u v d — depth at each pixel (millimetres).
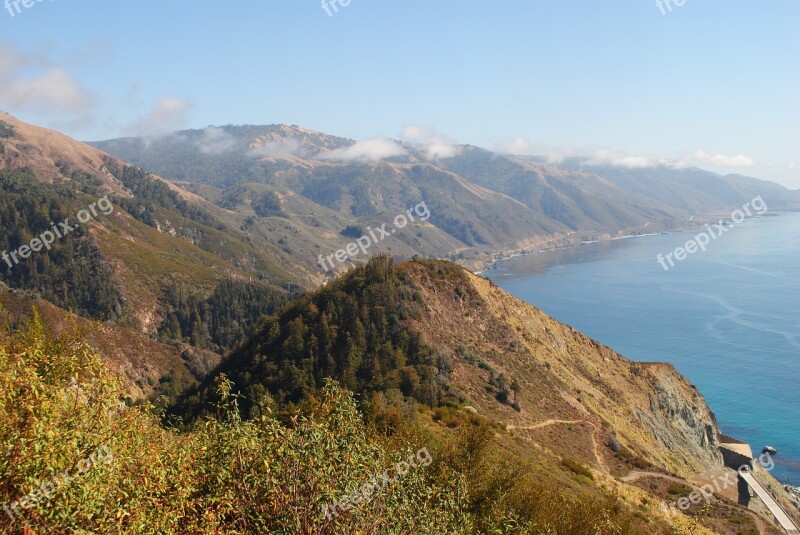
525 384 76312
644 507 46844
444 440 24953
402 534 13180
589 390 88000
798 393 152625
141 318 191000
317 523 11805
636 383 105688
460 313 86625
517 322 94438
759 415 141250
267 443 12797
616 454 67688
